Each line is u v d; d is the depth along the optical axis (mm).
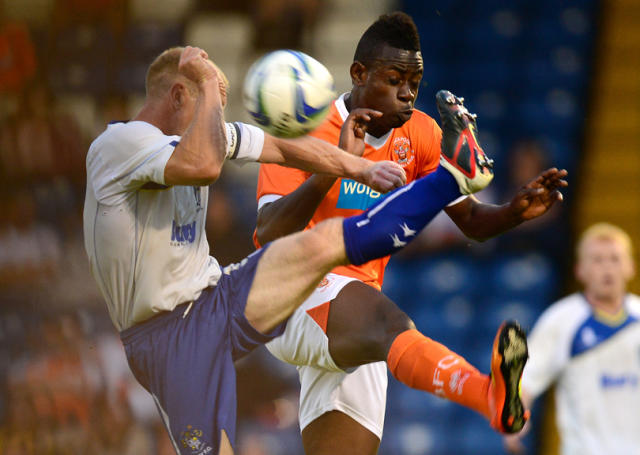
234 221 33281
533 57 40906
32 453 27844
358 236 10469
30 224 32188
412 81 11914
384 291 36219
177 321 10938
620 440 22062
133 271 10758
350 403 13180
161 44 37156
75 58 36156
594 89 40062
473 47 41406
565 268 36469
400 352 10922
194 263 11164
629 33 40969
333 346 11883
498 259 36719
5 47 35188
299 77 10586
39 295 30875
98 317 30594
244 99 10898
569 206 37688
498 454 33281
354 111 11523
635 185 37656
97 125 35375
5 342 29562
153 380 10961
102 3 36750
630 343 22078
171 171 10289
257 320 11016
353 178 11266
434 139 13172
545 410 33844
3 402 28375
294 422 29469
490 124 39281
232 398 10922
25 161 33344
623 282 22359
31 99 34844
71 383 28922
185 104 11008
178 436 10867
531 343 22781
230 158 11086
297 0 38406
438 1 42438
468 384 10047
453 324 35594
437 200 10289
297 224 12070
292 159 11266
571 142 38875
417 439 33406
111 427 28359
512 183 36844
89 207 10891
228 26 38219
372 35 11922
